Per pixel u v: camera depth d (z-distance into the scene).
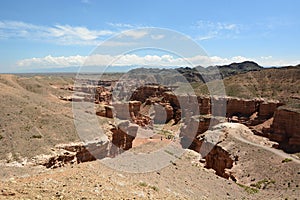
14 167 31.17
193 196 20.05
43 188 12.80
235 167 43.94
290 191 31.19
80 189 13.54
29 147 36.38
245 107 83.62
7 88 63.53
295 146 62.41
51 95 96.31
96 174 17.38
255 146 50.34
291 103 76.81
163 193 17.48
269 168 40.78
